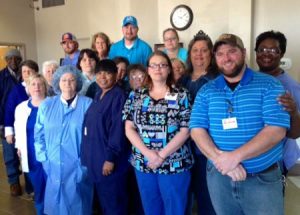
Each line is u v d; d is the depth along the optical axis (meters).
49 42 7.13
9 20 6.76
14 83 3.59
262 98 1.45
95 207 2.84
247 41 4.55
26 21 7.10
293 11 4.28
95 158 2.20
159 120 1.91
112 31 6.13
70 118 2.36
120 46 3.39
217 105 1.54
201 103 1.62
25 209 3.09
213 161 1.52
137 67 2.61
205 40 2.25
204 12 4.95
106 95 2.22
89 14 6.41
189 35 5.12
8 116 3.15
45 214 2.64
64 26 6.84
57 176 2.36
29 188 3.44
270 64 2.01
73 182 2.38
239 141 1.48
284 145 1.91
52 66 2.96
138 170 2.02
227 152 1.48
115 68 2.28
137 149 2.01
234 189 1.55
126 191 2.37
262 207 1.50
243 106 1.47
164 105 1.92
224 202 1.61
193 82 2.21
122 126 2.11
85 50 3.03
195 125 1.62
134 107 2.01
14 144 3.22
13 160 3.36
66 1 6.73
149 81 2.03
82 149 2.28
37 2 7.17
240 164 1.49
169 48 3.35
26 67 3.18
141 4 5.60
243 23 4.55
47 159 2.40
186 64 2.42
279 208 1.51
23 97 3.16
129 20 3.26
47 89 2.78
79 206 2.42
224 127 1.51
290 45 4.34
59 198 2.37
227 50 1.50
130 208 2.69
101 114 2.17
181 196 1.98
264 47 2.00
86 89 2.80
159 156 1.89
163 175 1.94
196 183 2.21
